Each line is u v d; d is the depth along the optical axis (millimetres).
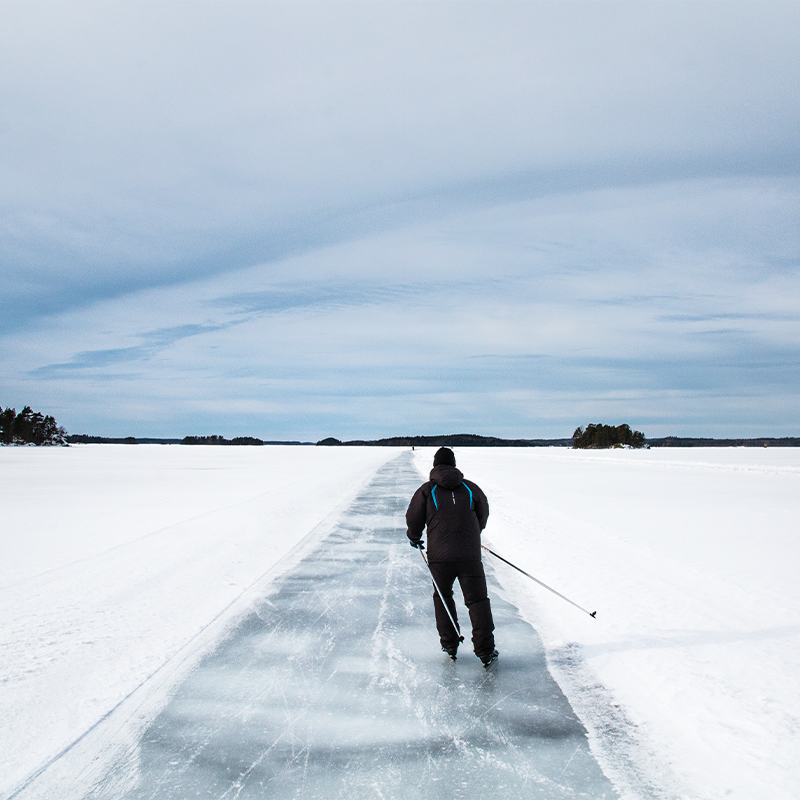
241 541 9836
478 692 3939
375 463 45594
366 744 3262
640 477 25297
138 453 75312
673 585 6609
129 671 4305
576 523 11344
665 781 2869
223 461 49594
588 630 5180
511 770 2988
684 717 3531
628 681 4074
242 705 3756
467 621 5570
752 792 2754
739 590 6391
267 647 4824
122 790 2818
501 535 10023
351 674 4262
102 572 7512
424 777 2928
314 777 2934
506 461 45250
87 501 16703
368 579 7207
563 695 3883
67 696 3879
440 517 4535
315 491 19625
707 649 4652
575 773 2953
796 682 4008
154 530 11211
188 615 5703
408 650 4762
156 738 3334
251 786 2854
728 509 13617
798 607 5758
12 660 4508
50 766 3033
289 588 6758
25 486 22359
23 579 7176
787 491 18438
